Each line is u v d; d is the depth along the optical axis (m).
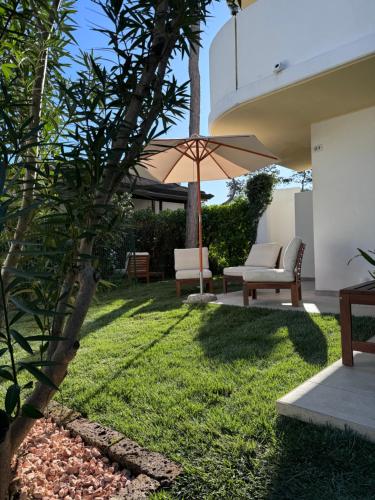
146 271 9.80
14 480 1.69
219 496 1.61
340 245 6.13
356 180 5.89
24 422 1.47
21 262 1.58
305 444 1.92
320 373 2.71
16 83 1.68
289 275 5.37
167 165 6.62
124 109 1.41
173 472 1.77
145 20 1.34
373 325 3.91
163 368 3.16
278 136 7.20
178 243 11.78
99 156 1.25
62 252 1.12
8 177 1.55
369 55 4.15
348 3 4.32
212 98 6.38
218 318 4.92
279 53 5.00
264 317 4.74
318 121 6.34
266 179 9.39
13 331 1.06
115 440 2.09
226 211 10.53
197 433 2.09
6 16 1.52
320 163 6.35
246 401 2.43
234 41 5.62
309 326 4.09
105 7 1.30
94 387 2.85
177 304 6.13
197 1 1.39
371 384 2.47
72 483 1.81
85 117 1.33
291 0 4.84
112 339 4.24
